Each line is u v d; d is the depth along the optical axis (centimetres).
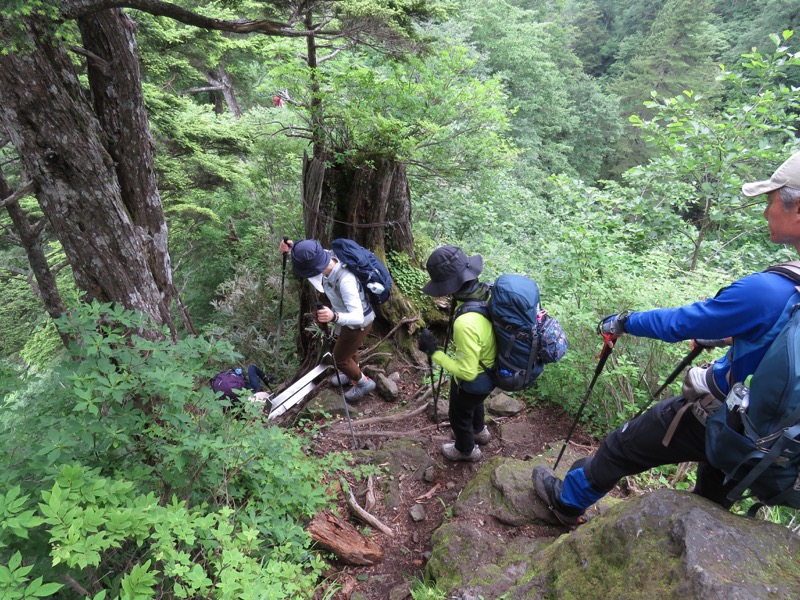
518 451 360
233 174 834
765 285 143
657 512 173
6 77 259
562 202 627
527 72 2158
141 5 247
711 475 194
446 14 423
